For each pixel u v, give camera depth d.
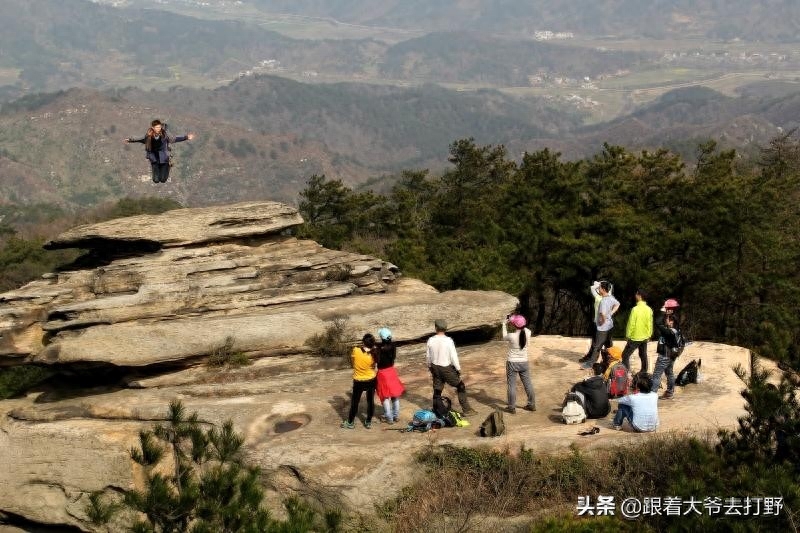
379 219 66.19
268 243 22.80
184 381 17.64
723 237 32.53
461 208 58.38
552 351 19.52
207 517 10.84
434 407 14.71
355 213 66.19
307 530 10.68
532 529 11.96
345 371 18.52
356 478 13.63
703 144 42.53
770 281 32.38
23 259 82.44
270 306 20.00
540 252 38.56
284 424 15.40
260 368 18.16
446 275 34.22
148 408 16.17
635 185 38.88
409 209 61.09
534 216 38.50
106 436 15.65
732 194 32.16
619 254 34.16
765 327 13.11
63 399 17.52
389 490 13.70
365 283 22.19
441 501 13.34
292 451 14.10
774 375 17.28
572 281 38.38
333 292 21.08
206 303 19.30
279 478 14.02
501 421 14.10
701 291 32.88
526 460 13.38
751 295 32.62
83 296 19.05
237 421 15.32
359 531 13.27
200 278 19.98
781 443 11.38
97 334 17.14
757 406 11.44
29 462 15.89
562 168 41.94
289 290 20.61
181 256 20.62
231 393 16.97
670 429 13.79
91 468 15.58
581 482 13.14
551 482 13.31
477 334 21.50
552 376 17.52
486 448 13.73
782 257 32.38
